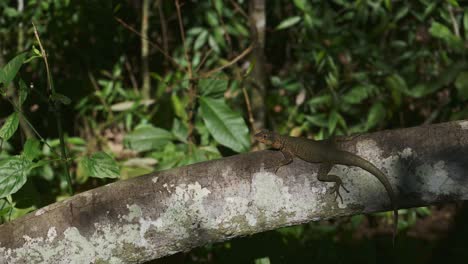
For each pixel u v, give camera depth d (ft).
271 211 9.50
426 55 19.93
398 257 15.66
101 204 9.40
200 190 9.44
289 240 14.62
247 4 21.71
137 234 9.38
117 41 22.76
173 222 9.41
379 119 17.97
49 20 20.33
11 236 9.32
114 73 21.74
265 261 13.00
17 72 11.10
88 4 20.66
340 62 19.83
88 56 22.25
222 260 13.66
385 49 20.29
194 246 9.66
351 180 9.51
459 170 9.25
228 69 20.89
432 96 20.88
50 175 17.39
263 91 18.75
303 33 19.98
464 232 16.35
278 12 22.09
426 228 19.70
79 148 19.49
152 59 24.02
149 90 22.08
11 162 10.32
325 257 14.88
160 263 12.27
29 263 9.25
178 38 23.70
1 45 20.07
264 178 9.50
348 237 16.60
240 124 14.06
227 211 9.45
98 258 9.36
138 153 19.90
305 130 19.77
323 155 9.63
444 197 9.39
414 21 20.59
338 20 20.15
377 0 19.67
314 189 9.52
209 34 20.99
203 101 14.32
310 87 20.43
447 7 19.24
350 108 19.62
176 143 18.30
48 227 9.32
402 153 9.43
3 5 20.56
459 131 9.41
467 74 16.20
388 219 19.42
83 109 21.25
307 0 19.81
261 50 18.34
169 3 21.08
